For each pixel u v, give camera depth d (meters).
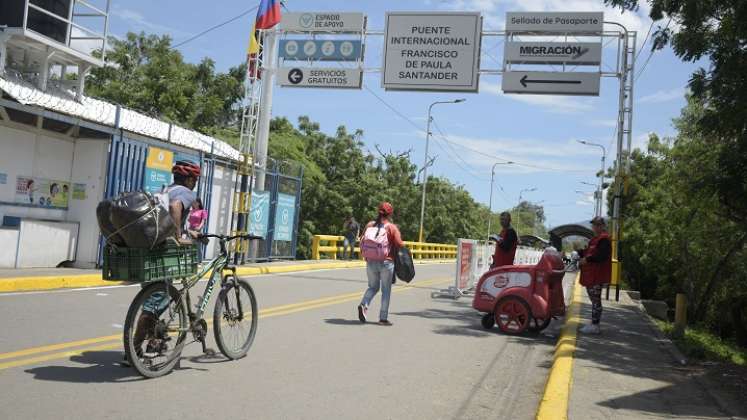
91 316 8.69
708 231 23.80
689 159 21.72
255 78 18.80
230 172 18.78
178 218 5.75
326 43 18.59
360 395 5.70
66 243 14.12
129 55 33.69
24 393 5.05
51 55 13.55
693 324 27.59
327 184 40.44
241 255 18.12
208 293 6.43
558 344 8.89
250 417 4.85
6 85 12.12
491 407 5.71
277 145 35.75
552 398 5.63
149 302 5.78
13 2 12.71
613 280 16.22
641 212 36.25
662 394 6.18
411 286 16.98
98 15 14.58
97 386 5.39
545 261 9.81
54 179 14.17
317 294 13.19
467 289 16.00
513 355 8.23
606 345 8.92
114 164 14.55
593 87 17.16
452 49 17.86
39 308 9.02
